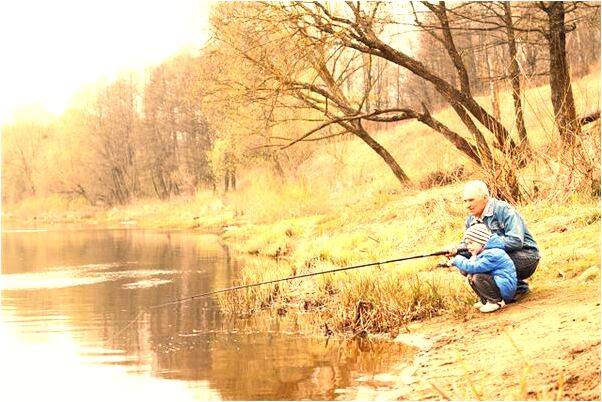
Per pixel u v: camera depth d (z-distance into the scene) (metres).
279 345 8.94
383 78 44.56
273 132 30.86
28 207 82.88
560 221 11.84
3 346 9.30
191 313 11.78
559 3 16.08
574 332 6.91
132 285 15.80
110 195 79.50
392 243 15.74
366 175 32.97
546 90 24.58
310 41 18.89
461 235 14.15
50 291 15.11
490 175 14.01
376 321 9.44
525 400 5.43
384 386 6.77
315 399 6.45
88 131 79.38
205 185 62.72
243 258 21.41
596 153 12.86
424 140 35.66
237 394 6.77
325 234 21.06
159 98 71.06
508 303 8.60
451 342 7.83
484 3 19.02
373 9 18.62
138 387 7.16
